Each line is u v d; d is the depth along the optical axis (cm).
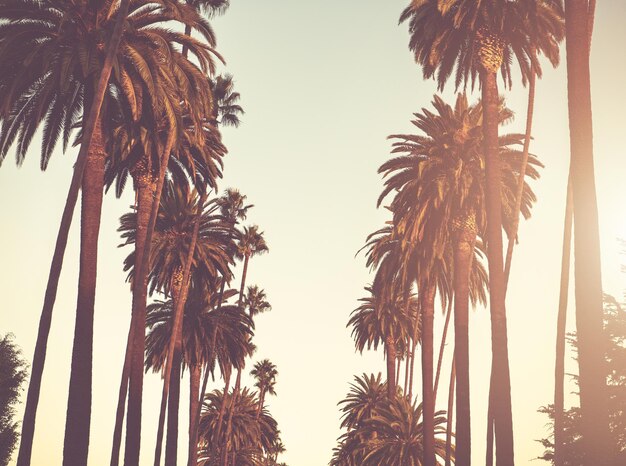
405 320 7038
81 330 2617
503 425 2634
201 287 5419
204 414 8844
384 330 6938
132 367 3397
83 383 2577
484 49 3200
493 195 3009
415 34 3597
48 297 2000
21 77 2597
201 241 5203
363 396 8275
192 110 3034
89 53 2658
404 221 4400
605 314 3291
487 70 3184
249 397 9181
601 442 1421
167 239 5128
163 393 4266
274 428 9425
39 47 2609
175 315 4584
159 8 2988
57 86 2736
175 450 4972
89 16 2762
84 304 2647
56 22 2716
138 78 2817
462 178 4088
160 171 3378
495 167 3050
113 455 3002
